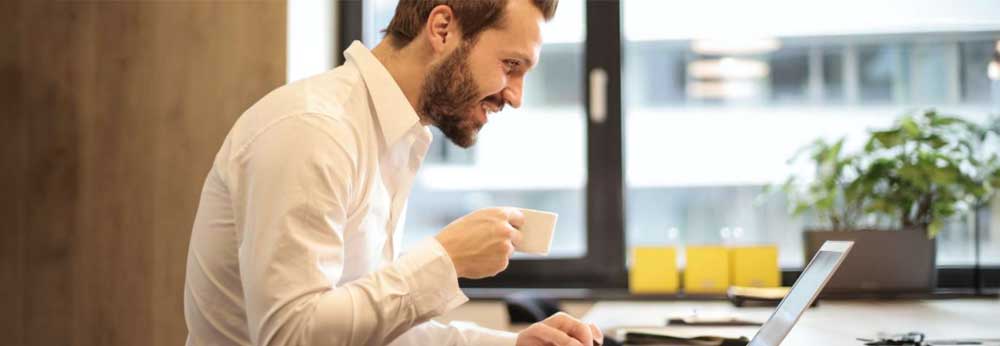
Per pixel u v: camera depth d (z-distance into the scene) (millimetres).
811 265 1372
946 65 3275
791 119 3340
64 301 2732
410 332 1616
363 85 1472
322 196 1266
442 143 3445
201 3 2684
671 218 3391
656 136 3404
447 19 1459
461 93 1458
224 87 2676
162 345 2693
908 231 2900
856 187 2982
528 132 3434
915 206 3059
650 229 3400
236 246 1401
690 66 3387
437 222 3449
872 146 2979
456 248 1351
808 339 1757
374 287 1269
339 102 1408
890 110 3299
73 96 2730
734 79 3369
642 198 3410
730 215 3363
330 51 3232
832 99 3324
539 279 3420
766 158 3348
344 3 3365
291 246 1237
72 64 2730
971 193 2916
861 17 3316
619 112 3381
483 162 3441
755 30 3361
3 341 2746
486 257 1361
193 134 2684
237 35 2674
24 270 2746
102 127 2721
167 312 2691
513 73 1495
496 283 3426
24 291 2746
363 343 1257
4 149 2748
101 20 2723
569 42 3416
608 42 3385
